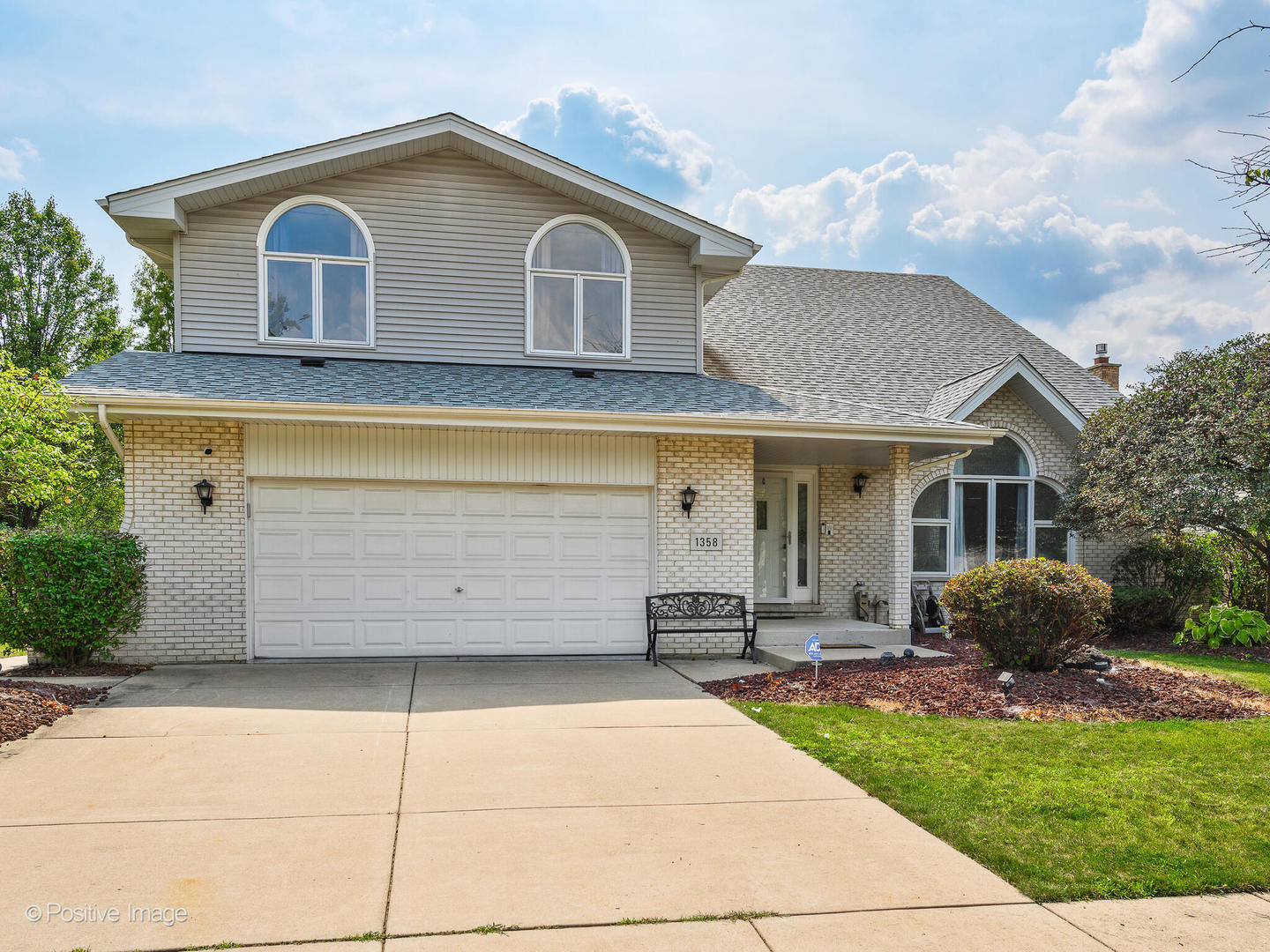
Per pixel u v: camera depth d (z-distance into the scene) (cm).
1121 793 584
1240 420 1257
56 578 971
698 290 1352
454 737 727
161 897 414
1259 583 1455
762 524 1491
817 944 380
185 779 597
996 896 432
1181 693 903
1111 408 1473
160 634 1071
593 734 744
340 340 1240
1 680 881
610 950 372
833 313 1817
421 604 1152
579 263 1317
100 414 974
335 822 519
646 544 1218
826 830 519
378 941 376
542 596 1187
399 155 1241
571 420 1081
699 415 1116
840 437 1168
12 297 3331
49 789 571
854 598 1498
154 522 1071
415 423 1048
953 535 1555
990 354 1734
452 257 1267
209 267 1200
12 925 384
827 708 855
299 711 810
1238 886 445
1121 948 380
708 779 617
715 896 427
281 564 1113
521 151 1238
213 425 1087
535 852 478
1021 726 768
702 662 1176
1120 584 1573
